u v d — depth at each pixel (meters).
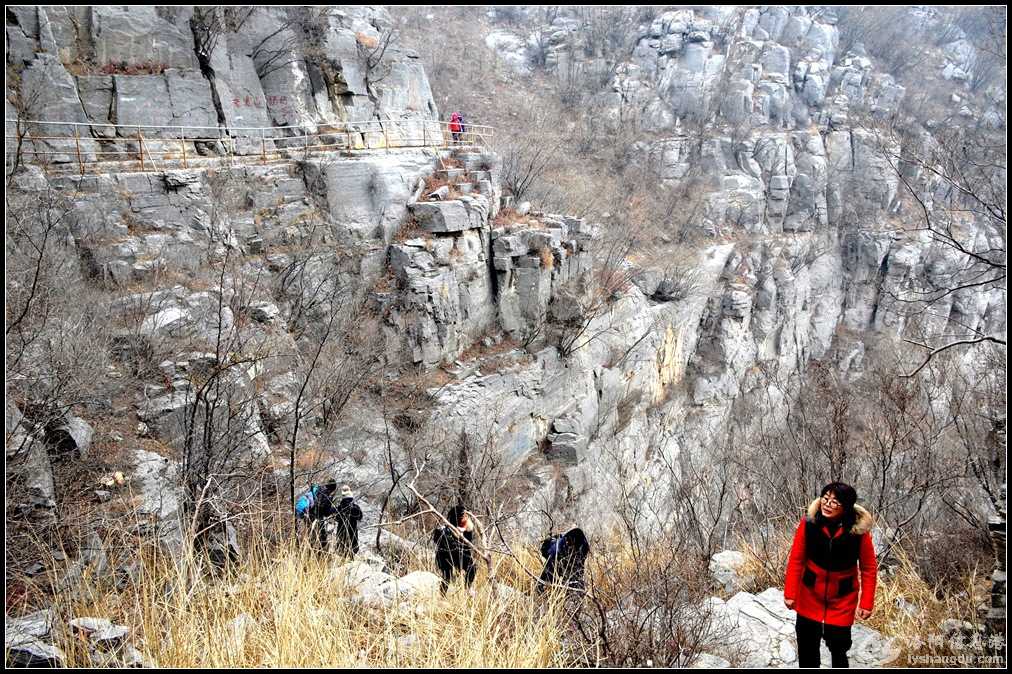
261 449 11.69
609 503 22.56
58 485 8.88
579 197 36.59
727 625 5.81
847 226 47.75
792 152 48.38
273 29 22.84
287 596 5.24
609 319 26.39
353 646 5.06
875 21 63.34
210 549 7.10
